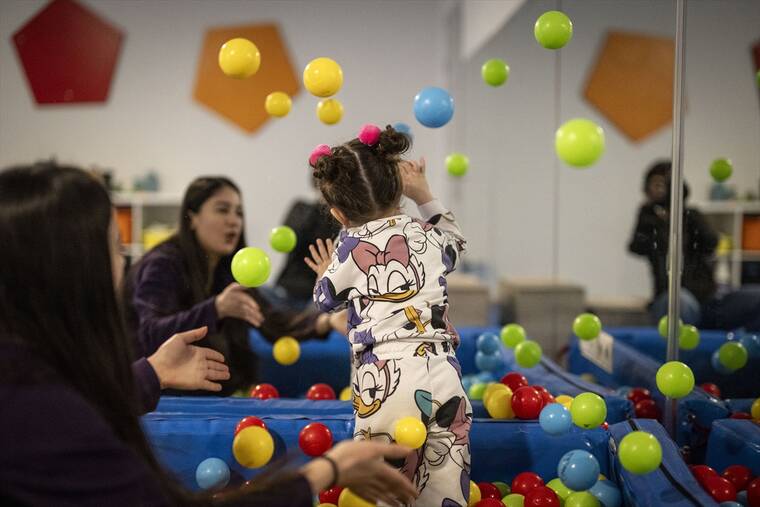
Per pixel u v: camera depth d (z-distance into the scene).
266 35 6.05
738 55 2.05
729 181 2.14
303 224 3.87
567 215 3.35
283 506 0.94
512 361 2.50
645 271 2.71
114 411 0.93
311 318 2.47
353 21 6.07
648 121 2.68
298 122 6.13
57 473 0.80
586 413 1.50
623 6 2.74
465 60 5.27
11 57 6.07
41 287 0.89
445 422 1.46
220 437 1.56
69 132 6.14
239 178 6.20
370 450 1.03
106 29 6.04
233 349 2.36
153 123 6.15
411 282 1.52
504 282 3.79
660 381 1.58
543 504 1.46
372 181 1.57
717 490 1.42
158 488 0.88
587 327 2.31
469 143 5.21
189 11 6.06
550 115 3.46
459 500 1.43
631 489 1.42
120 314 0.98
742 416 1.81
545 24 1.65
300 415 1.66
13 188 0.90
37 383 0.84
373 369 1.48
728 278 2.20
